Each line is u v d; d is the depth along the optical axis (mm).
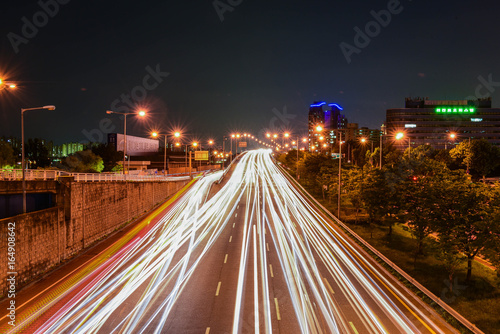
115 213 35719
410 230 24438
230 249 28094
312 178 68188
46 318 16484
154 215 43438
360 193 34250
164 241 30797
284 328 15320
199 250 27844
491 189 22594
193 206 50125
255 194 61844
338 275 22062
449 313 16469
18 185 24719
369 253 26422
